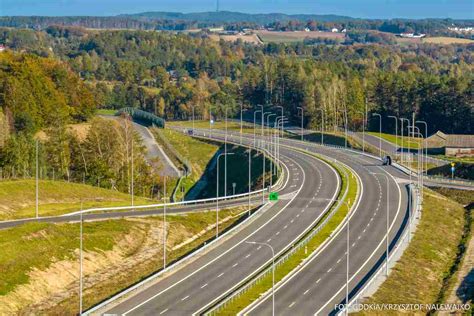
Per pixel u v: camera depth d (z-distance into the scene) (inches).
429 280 5516.7
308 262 5590.6
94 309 4507.9
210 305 4635.8
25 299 4825.3
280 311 4581.7
